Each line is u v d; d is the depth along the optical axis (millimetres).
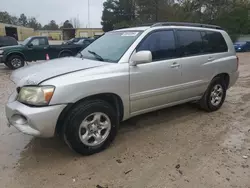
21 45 12492
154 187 2723
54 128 3008
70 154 3396
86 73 3162
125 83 3484
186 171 3014
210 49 4828
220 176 2916
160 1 40531
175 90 4199
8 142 3754
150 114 4941
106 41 4262
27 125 2977
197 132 4133
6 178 2867
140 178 2877
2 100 5996
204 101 4938
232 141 3816
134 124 4438
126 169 3049
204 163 3186
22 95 3039
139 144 3682
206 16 37500
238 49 24750
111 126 3479
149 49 3840
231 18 35969
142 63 3627
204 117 4832
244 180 2846
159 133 4070
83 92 3076
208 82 4785
